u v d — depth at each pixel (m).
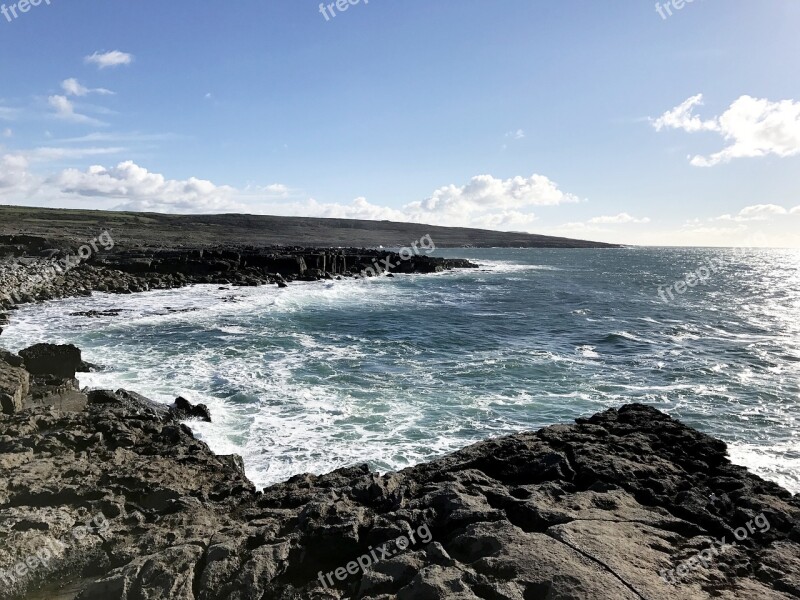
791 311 43.47
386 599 6.07
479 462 10.09
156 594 6.22
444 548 7.09
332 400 17.86
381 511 8.29
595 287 64.56
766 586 6.36
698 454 10.75
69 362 18.52
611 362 24.66
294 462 13.02
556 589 5.92
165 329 28.50
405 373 21.70
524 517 7.81
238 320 32.22
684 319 38.66
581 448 10.44
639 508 8.10
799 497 9.05
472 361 24.20
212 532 7.62
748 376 22.47
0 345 23.30
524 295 54.09
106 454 11.10
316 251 73.69
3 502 8.48
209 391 18.22
